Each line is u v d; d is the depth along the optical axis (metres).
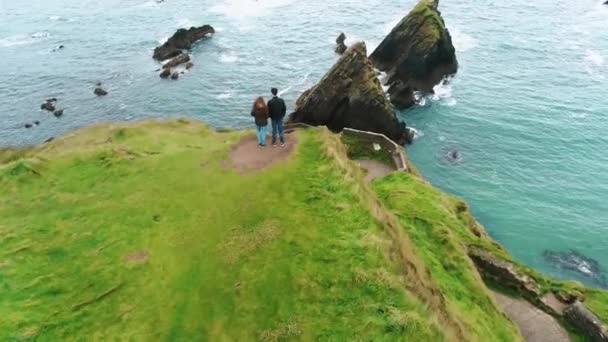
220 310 15.75
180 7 100.81
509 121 52.62
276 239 18.38
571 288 26.73
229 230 19.05
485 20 82.25
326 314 15.45
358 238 18.28
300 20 86.75
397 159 39.81
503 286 26.88
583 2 89.25
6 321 15.63
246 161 23.50
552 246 36.84
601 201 41.25
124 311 15.96
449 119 53.53
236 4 99.69
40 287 17.12
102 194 22.36
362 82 47.84
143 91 63.22
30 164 25.08
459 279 24.27
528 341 23.95
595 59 65.75
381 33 78.25
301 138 25.25
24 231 20.20
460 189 43.16
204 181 22.30
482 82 61.12
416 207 30.31
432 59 58.75
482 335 20.23
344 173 21.91
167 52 73.19
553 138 49.56
